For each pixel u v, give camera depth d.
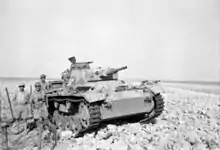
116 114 7.96
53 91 9.55
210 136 7.35
